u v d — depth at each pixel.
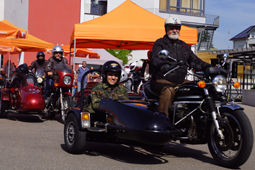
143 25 11.23
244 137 4.47
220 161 4.79
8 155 5.07
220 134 4.61
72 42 11.84
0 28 11.62
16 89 8.91
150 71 5.87
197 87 4.89
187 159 5.27
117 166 4.64
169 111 4.97
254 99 16.89
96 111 5.26
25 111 8.47
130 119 4.66
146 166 4.72
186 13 31.78
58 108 8.90
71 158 5.02
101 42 12.89
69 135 5.45
